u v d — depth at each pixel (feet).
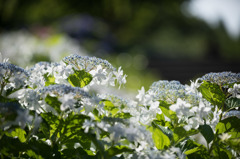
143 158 3.88
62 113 4.01
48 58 9.80
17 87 4.15
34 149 3.97
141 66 25.17
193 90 4.56
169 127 4.35
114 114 4.23
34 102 4.05
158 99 4.38
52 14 35.19
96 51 27.73
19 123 3.71
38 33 25.70
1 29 32.14
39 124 3.88
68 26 32.65
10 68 4.12
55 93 3.95
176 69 25.39
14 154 4.13
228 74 4.46
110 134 3.80
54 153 4.08
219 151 4.27
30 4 33.65
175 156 4.06
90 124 3.82
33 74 4.54
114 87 4.68
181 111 4.07
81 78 4.37
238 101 4.51
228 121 4.26
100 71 4.38
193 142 4.30
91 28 33.40
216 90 4.48
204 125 4.30
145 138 3.95
